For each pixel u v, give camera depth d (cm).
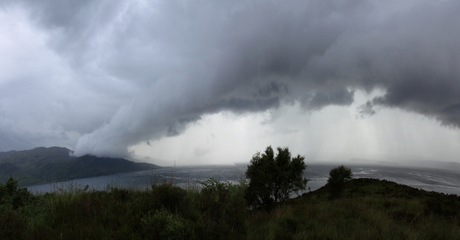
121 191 721
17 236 432
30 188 730
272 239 538
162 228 451
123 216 563
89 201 621
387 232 573
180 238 432
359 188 2186
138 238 452
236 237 457
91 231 474
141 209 609
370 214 780
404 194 1739
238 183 1005
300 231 593
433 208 959
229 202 545
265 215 783
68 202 627
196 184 812
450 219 823
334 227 621
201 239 444
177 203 618
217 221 478
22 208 571
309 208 860
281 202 1042
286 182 1030
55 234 460
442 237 597
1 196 592
